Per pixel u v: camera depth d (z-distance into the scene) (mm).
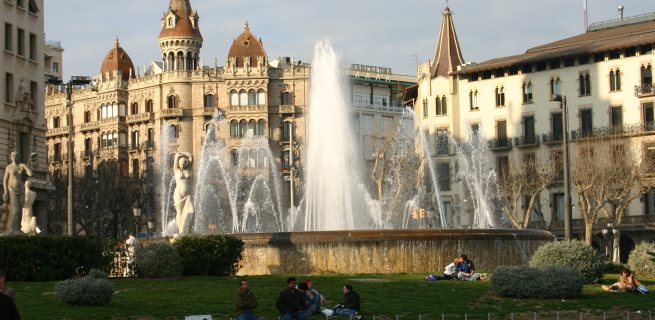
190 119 161500
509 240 48469
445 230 46938
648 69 111312
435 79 127500
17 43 92062
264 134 160000
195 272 44594
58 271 41188
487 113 123250
